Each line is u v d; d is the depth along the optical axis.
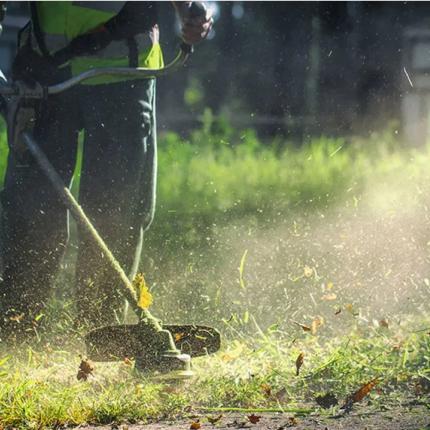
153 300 10.81
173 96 45.94
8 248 9.57
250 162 26.19
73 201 8.53
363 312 10.51
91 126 9.53
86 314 9.34
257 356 8.62
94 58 9.55
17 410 6.79
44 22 9.55
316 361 8.26
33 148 8.86
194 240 14.87
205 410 7.18
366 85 42.25
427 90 42.06
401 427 6.65
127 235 9.55
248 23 45.00
